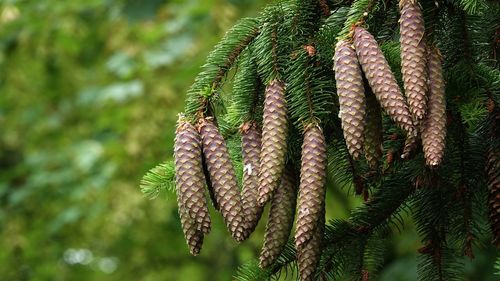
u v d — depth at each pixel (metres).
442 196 1.72
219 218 3.76
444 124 1.49
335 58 1.49
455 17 1.63
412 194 1.75
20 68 4.52
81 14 4.49
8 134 4.65
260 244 3.45
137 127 3.79
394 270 3.17
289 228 1.55
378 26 1.64
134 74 4.04
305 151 1.52
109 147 4.03
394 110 1.46
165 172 1.74
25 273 4.76
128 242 4.60
